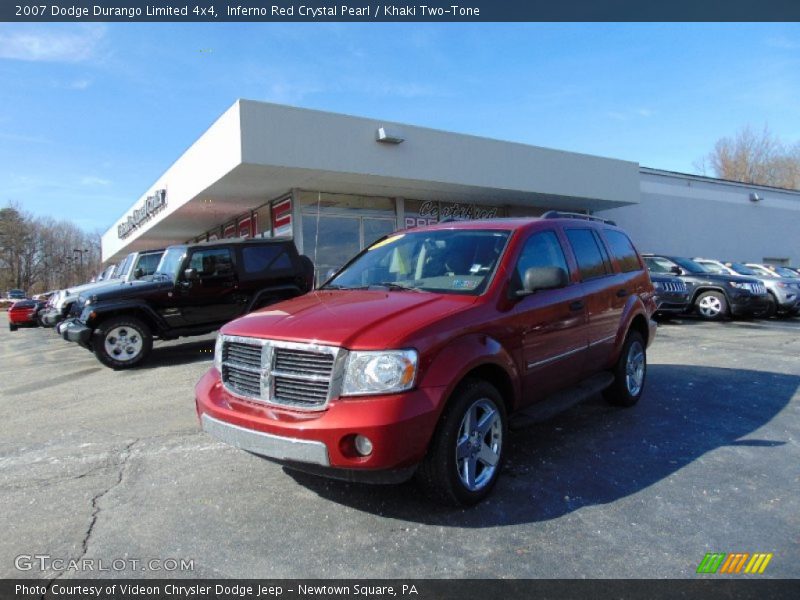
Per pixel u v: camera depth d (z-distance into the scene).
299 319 3.43
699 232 27.69
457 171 15.10
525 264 4.14
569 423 5.00
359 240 16.72
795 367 7.33
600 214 23.58
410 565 2.77
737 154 55.75
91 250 95.81
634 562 2.76
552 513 3.28
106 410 6.04
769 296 13.74
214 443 4.66
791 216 32.34
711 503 3.39
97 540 3.09
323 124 12.73
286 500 3.52
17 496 3.73
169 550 2.96
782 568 2.70
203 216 19.78
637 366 5.64
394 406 2.92
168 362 9.16
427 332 3.16
